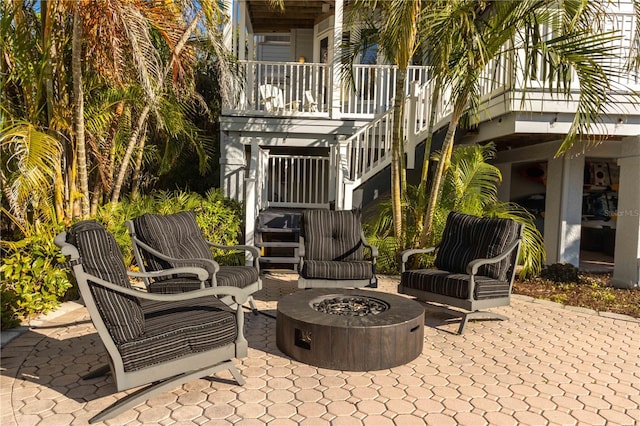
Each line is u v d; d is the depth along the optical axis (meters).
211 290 3.01
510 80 5.91
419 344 3.82
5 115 5.01
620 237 6.57
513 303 5.66
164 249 4.54
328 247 5.70
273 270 7.29
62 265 4.47
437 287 4.67
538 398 3.13
